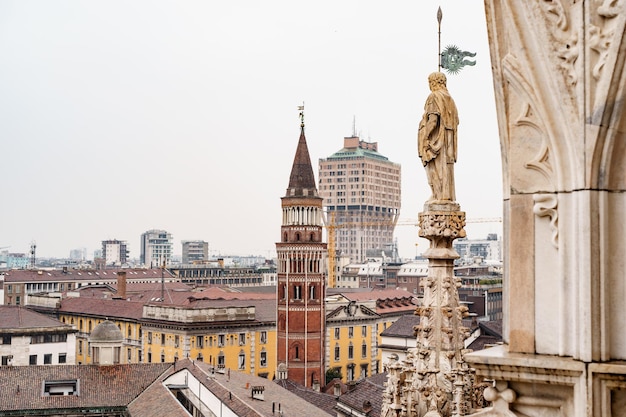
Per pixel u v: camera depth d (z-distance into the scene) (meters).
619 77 5.86
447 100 12.88
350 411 68.44
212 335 133.12
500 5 6.41
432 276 13.45
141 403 62.12
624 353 5.90
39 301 166.75
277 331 134.00
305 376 131.75
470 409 12.41
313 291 133.50
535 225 6.26
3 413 60.94
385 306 165.12
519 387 6.23
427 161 13.16
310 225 134.50
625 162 5.98
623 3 5.79
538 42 6.17
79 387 65.50
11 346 117.25
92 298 160.50
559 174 6.12
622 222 5.98
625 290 5.95
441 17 13.62
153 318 136.75
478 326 81.69
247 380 71.06
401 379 12.79
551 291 6.17
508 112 6.40
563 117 6.08
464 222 13.20
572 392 5.99
